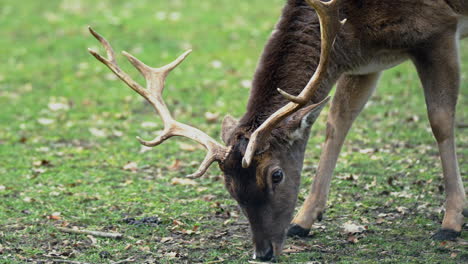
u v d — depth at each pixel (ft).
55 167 45.52
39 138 51.44
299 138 31.12
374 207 37.76
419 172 42.80
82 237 34.63
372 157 45.83
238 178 30.19
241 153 30.01
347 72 35.17
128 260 31.71
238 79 64.80
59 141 50.96
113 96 61.16
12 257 32.12
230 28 81.00
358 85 36.27
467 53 70.85
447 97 34.37
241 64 69.00
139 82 64.54
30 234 34.99
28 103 59.36
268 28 80.43
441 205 37.76
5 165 45.85
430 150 46.88
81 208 38.47
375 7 34.17
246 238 34.24
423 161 44.78
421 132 50.44
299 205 38.99
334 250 32.63
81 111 57.57
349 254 32.07
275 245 30.96
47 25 83.56
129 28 81.61
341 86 36.40
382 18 34.12
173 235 34.91
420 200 38.50
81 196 40.24
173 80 64.90
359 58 34.86
